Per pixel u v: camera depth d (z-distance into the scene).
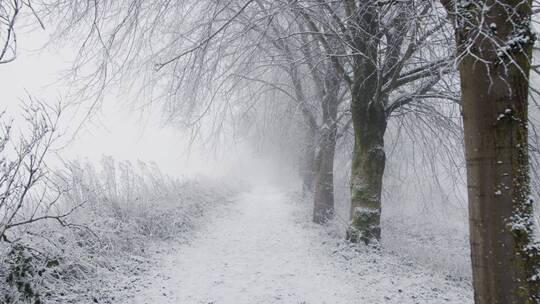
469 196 4.17
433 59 8.19
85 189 8.44
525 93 4.03
